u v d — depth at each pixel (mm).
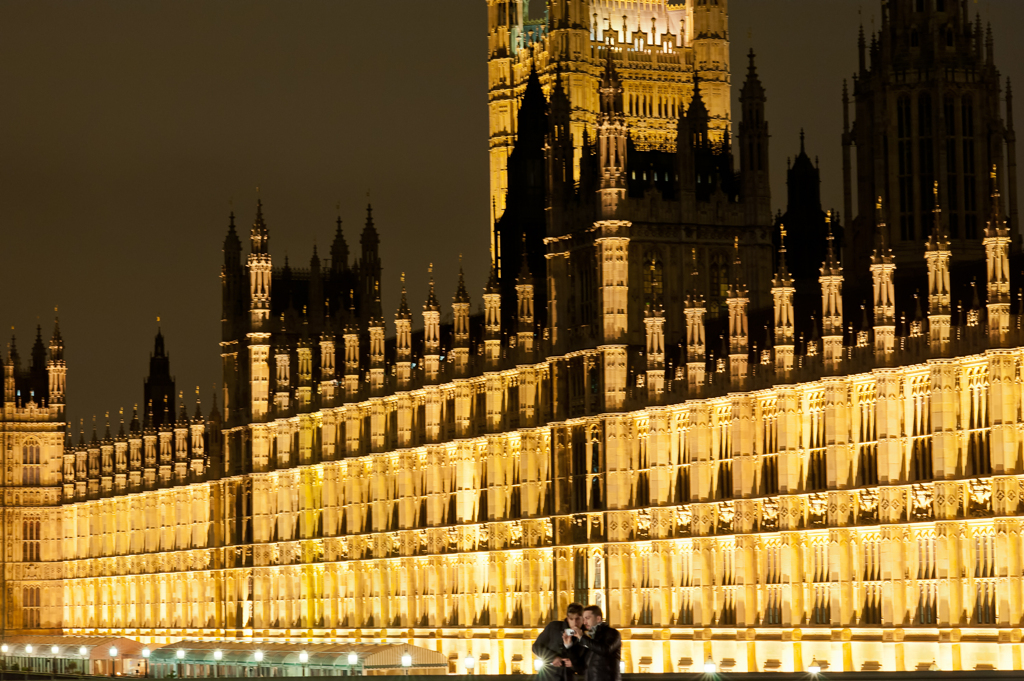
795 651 97750
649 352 113250
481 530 132875
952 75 125688
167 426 199500
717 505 106375
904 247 125688
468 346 135750
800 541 98625
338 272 179125
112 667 178625
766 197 126688
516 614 126812
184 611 188875
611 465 115438
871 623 93500
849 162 131375
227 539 178500
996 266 86438
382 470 148875
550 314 124188
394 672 128750
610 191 117000
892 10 127750
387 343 162500
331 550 156250
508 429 129250
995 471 85625
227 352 180375
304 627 160000
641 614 113688
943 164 124875
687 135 125250
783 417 99438
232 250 180500
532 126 147625
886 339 92562
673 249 123625
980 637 86375
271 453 169500
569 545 120062
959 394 88750
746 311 110812
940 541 88312
